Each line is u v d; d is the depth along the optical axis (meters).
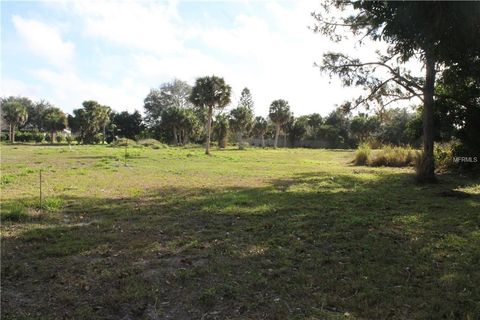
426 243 6.66
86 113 65.56
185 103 87.06
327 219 8.38
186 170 19.58
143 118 81.50
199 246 6.39
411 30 7.75
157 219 8.38
